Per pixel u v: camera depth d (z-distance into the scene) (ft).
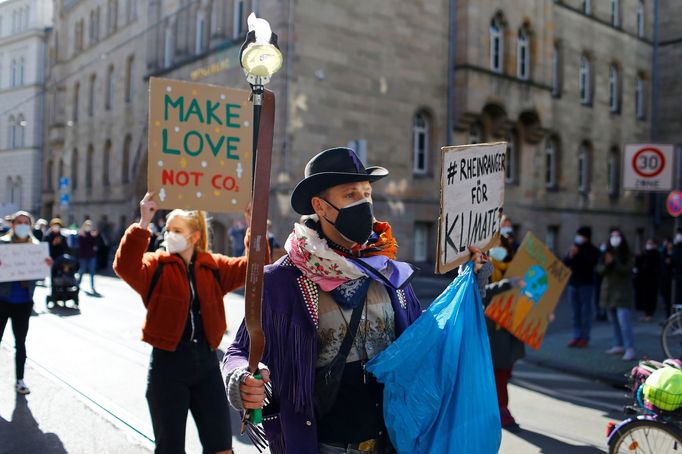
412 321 7.00
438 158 71.15
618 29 99.30
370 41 63.87
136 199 86.33
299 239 6.53
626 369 25.39
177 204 9.14
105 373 21.76
